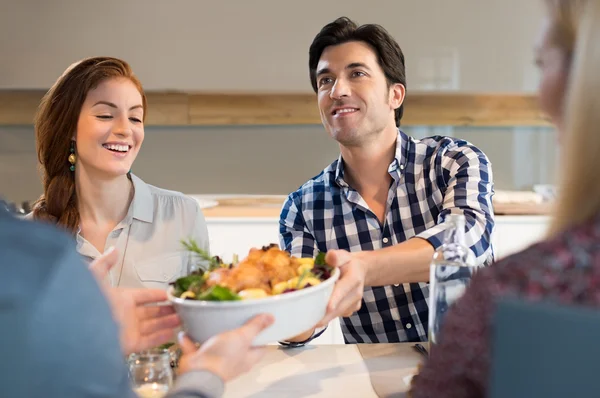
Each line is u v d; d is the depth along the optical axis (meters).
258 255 1.00
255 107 3.38
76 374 0.49
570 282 0.54
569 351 0.47
